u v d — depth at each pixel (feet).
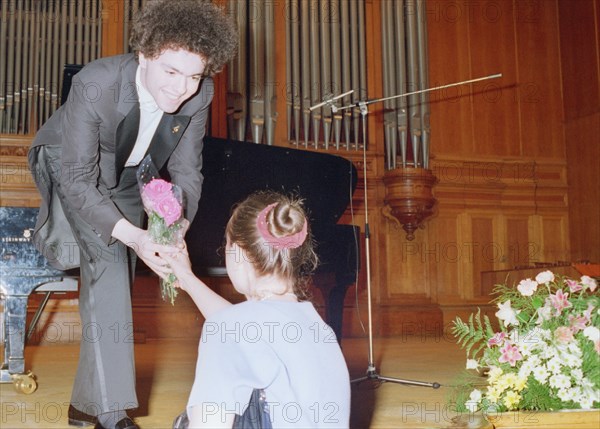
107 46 21.62
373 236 23.06
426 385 11.21
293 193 12.61
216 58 6.72
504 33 25.73
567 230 25.52
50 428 7.85
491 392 7.12
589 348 7.25
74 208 7.28
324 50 22.79
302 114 22.74
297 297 4.68
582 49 25.27
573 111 25.59
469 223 24.52
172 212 6.33
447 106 24.88
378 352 17.70
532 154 25.57
